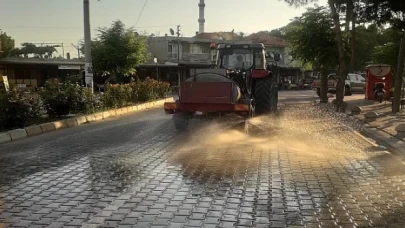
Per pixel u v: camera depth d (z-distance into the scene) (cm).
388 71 2444
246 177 668
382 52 2658
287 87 4925
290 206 528
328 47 2095
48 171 714
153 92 2380
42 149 929
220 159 806
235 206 528
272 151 893
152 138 1070
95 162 782
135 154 858
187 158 816
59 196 573
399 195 575
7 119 1184
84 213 505
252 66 1408
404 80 2375
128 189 603
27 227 461
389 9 1606
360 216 493
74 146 961
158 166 746
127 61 3481
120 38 3484
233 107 1112
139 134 1145
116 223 472
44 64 3769
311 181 646
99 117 1570
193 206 528
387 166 748
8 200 556
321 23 2127
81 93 1576
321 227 459
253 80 1345
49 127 1251
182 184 629
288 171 708
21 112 1214
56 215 499
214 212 506
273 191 592
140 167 739
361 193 584
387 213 503
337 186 618
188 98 1131
